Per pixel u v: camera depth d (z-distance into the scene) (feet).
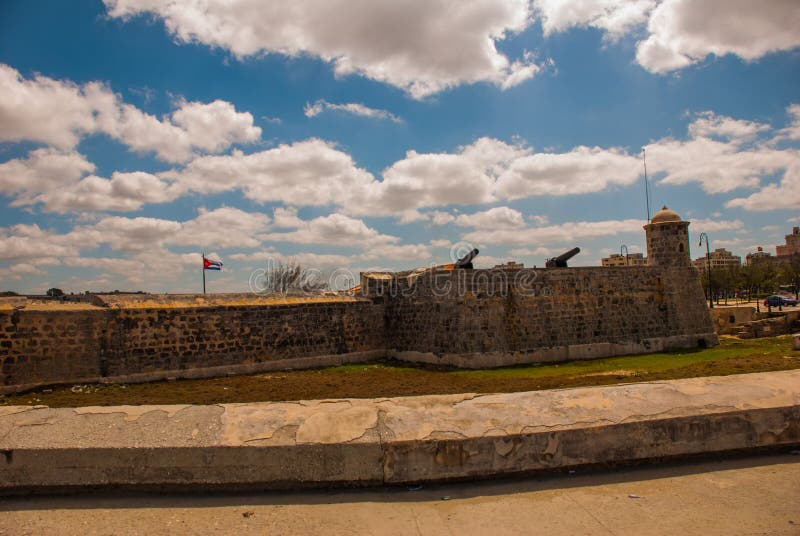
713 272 263.29
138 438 14.98
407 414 16.34
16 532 12.56
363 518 13.19
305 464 14.76
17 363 48.52
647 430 16.56
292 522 12.96
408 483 15.01
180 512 13.51
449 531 12.53
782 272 269.44
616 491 14.69
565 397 17.75
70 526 12.84
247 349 62.44
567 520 13.01
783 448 17.76
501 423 16.06
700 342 79.05
